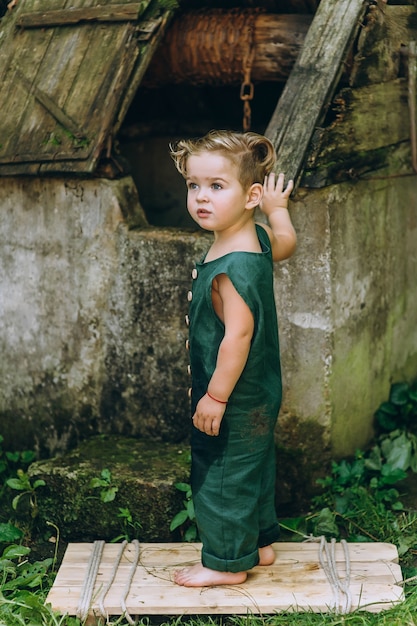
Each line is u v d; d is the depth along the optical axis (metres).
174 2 4.15
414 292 4.82
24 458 4.46
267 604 3.19
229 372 3.07
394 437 4.47
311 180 3.78
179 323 4.14
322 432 4.08
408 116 4.29
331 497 4.07
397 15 4.06
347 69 3.89
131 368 4.25
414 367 4.94
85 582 3.34
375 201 4.29
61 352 4.36
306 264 3.93
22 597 3.29
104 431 4.36
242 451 3.19
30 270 4.34
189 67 4.41
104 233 4.17
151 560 3.52
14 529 3.83
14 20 4.36
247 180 3.10
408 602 3.20
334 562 3.44
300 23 4.16
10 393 4.51
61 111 4.07
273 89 4.89
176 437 4.24
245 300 3.06
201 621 3.22
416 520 3.92
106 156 4.04
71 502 3.88
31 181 4.23
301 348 4.01
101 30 4.16
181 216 5.40
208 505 3.22
